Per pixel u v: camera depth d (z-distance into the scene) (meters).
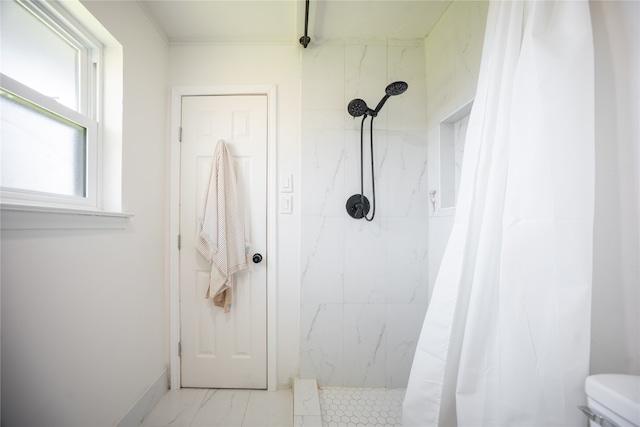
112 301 0.92
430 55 1.26
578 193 0.55
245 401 1.21
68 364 0.74
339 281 1.28
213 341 1.31
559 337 0.55
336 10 1.11
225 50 1.31
